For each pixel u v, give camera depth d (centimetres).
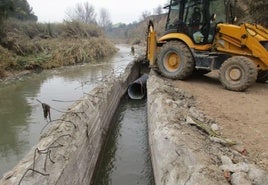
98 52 2620
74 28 2845
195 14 891
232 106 669
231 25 855
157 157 472
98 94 739
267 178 344
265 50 800
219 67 880
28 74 1573
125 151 687
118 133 796
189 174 345
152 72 1054
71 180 415
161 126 509
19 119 824
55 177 361
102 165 628
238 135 497
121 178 574
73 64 2062
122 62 2200
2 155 622
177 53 918
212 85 904
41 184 332
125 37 7675
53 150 398
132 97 1093
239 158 409
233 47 852
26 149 646
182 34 923
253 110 637
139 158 650
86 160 510
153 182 554
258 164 398
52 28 2708
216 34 869
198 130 502
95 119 619
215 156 396
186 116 563
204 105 677
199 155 382
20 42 1836
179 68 921
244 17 1447
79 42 2494
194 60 911
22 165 352
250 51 825
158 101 655
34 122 799
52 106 937
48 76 1539
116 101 971
